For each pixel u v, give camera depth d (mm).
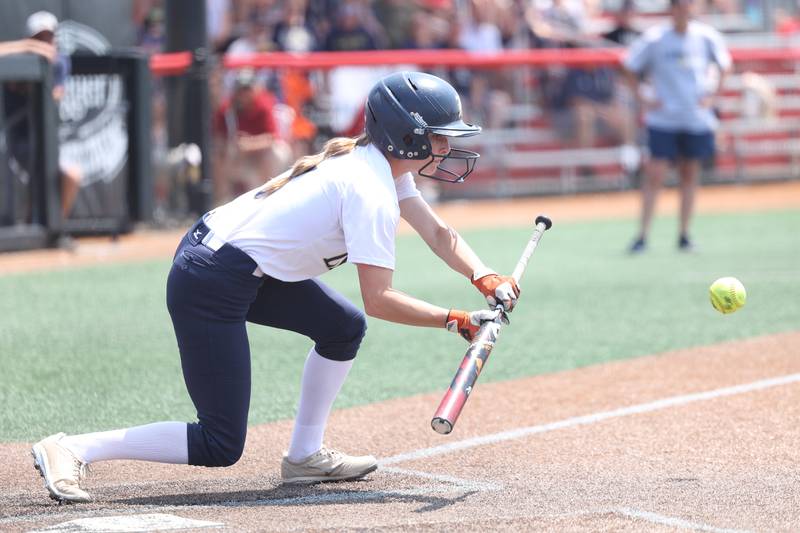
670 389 21031
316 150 49344
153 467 16438
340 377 15195
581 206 55031
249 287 13961
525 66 55125
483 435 18062
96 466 16469
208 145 43156
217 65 46031
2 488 15242
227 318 13977
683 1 38031
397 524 12883
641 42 39000
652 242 43062
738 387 20953
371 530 12609
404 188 15070
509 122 55938
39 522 13305
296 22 53156
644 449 16953
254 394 21047
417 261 38531
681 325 27328
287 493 14852
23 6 40875
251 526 12945
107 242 42969
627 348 24875
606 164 58656
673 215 51750
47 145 38812
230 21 52469
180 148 43531
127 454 14203
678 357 23828
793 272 35000
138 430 14203
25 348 25047
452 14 56625
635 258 38812
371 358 24094
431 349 24984
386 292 13719
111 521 13211
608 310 29359
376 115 13953
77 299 31266
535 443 17484
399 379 22203
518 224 48594
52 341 25797
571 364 23438
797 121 64125
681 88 38594
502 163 56125
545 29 57969
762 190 61219
